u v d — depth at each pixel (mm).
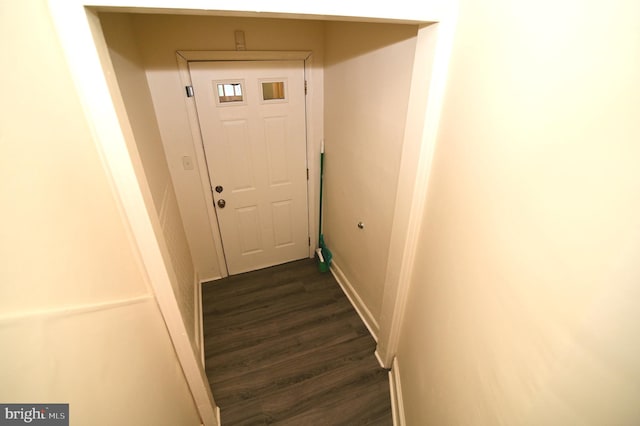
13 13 606
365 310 2387
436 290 1226
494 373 780
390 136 1636
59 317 611
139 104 1577
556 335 571
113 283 905
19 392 472
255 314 2500
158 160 1859
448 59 1125
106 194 932
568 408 546
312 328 2363
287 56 2258
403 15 1051
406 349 1699
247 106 2330
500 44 800
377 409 1813
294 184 2797
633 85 439
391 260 1723
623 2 457
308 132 2609
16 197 543
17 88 594
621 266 451
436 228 1247
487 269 831
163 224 1512
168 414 1142
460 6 1029
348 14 1012
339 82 2170
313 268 3078
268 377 1986
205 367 2049
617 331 456
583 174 526
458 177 1036
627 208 443
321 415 1778
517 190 708
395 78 1513
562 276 563
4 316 464
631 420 444
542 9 640
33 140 621
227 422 1741
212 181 2480
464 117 1000
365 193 2061
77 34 769
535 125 652
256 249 2959
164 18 1886
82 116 850
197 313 2312
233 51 2111
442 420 1113
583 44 534
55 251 638
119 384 803
